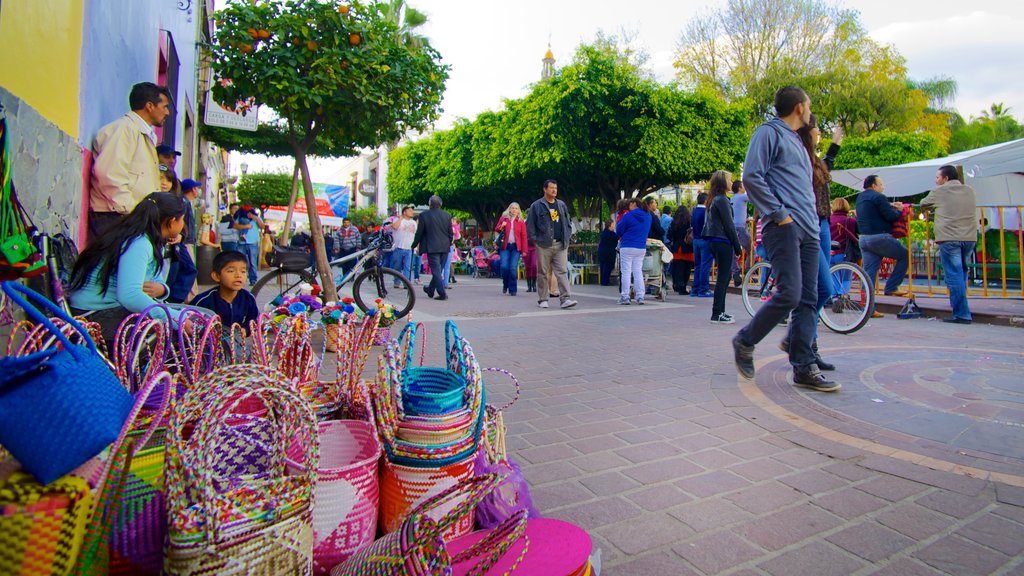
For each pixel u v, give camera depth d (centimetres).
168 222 312
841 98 2638
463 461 199
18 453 125
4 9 269
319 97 556
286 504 150
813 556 210
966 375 456
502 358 535
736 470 284
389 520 198
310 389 233
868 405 384
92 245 296
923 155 2219
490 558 149
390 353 204
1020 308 844
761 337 418
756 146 399
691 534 225
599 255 1427
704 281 1131
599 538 221
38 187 299
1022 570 200
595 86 1603
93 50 404
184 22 915
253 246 1358
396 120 632
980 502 248
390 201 3253
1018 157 1046
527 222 919
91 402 132
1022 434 325
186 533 139
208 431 146
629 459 298
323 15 559
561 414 371
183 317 225
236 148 1692
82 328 166
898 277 830
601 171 1833
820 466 288
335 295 665
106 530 142
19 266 180
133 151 401
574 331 687
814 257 416
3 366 129
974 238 741
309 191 647
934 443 315
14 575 118
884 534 224
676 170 1720
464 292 1252
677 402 397
